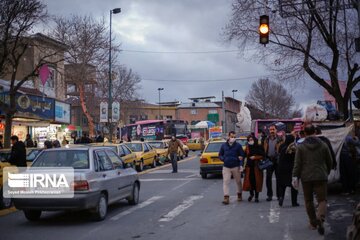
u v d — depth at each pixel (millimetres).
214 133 52219
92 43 35188
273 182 18188
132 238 8773
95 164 10758
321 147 8594
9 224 10438
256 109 76688
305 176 8586
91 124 37719
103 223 10320
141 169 24750
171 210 11953
